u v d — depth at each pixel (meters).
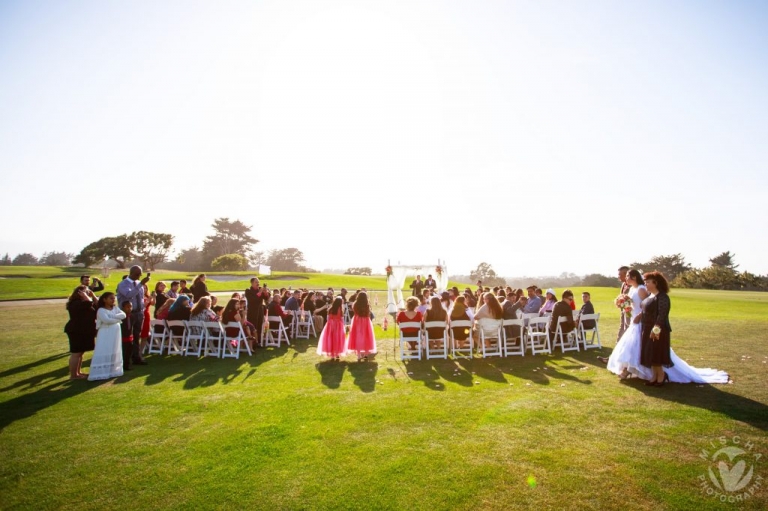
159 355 10.18
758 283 50.50
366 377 7.77
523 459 4.26
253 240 108.25
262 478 4.00
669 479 3.81
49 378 7.84
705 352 9.23
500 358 9.45
